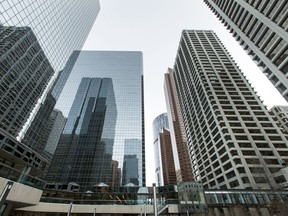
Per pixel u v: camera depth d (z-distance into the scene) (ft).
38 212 111.96
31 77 204.23
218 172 242.17
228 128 241.55
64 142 335.47
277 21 139.03
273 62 150.41
